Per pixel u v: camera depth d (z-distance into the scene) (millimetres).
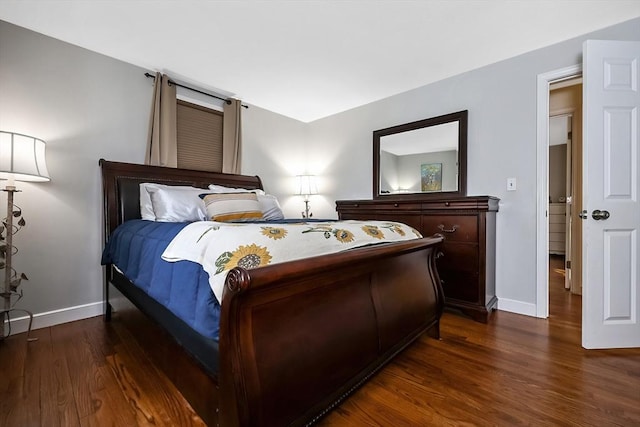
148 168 2615
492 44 2309
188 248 1226
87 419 1185
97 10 1891
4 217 1993
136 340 1910
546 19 2002
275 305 972
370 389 1406
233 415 854
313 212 4141
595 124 1835
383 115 3406
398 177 3232
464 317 2389
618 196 1839
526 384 1437
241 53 2428
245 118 3506
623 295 1837
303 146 4207
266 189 3734
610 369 1571
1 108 1990
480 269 2275
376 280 1455
